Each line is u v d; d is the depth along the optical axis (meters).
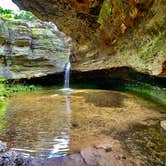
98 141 7.79
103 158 6.59
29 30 22.73
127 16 14.29
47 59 22.81
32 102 14.01
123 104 13.16
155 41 12.18
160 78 12.98
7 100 14.71
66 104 13.34
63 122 9.91
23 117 10.72
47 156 6.73
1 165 6.20
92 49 20.22
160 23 11.36
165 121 9.58
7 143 7.69
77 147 7.30
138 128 9.12
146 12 12.73
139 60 13.99
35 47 22.53
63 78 22.91
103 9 15.38
